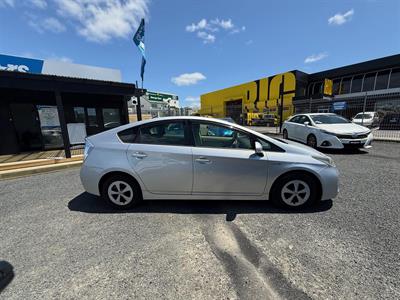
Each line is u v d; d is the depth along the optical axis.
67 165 6.35
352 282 1.78
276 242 2.36
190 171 3.04
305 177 3.07
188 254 2.19
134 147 3.14
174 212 3.13
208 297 1.67
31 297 1.69
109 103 10.87
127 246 2.34
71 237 2.55
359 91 22.75
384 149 7.79
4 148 8.26
